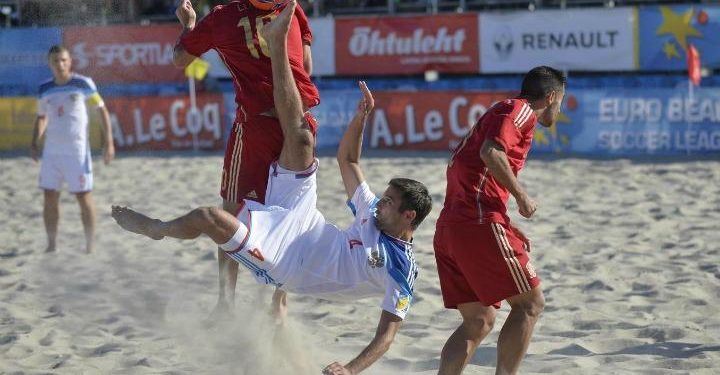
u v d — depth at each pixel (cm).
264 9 1856
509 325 1684
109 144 3341
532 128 1673
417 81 6056
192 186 4619
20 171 5284
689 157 5456
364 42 6109
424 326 2283
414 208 1614
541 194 4238
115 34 5991
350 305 2505
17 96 6278
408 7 6556
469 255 1664
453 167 1692
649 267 2812
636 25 5684
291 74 1694
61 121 3158
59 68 3161
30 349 2152
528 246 1700
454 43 5984
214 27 1862
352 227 1677
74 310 2467
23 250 3259
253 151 1892
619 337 2138
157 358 2038
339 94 6078
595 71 5900
